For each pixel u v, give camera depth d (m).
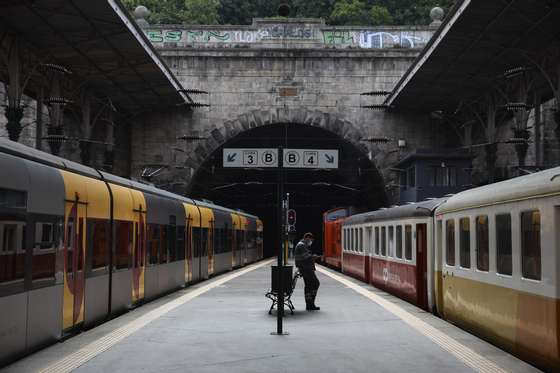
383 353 9.93
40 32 28.52
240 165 12.11
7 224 8.52
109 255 14.09
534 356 9.14
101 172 14.64
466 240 12.84
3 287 8.39
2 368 8.55
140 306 17.17
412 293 17.94
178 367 8.80
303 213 89.44
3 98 36.31
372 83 49.12
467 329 12.75
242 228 42.97
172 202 22.09
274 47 49.09
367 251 26.89
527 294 9.41
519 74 31.09
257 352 9.95
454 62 33.97
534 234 9.21
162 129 49.44
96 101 41.38
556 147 38.47
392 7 78.38
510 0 25.11
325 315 14.65
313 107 49.19
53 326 10.40
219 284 24.88
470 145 43.56
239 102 49.22
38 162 10.34
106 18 27.56
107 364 8.95
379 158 49.28
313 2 79.69
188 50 49.03
